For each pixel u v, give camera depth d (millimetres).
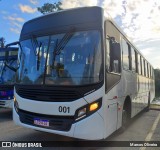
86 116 4766
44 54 5625
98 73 4930
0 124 8594
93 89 4832
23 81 5898
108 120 5160
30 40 6070
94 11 5270
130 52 7914
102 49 5027
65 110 4914
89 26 5227
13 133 7141
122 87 6504
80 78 4973
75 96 4863
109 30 5582
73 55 5230
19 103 5840
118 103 6008
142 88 10508
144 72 11352
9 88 9594
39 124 5285
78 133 4746
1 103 9758
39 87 5359
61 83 5105
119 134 7152
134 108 8359
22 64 6129
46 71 5438
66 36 5430
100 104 4855
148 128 8508
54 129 5031
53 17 5789
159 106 15828
